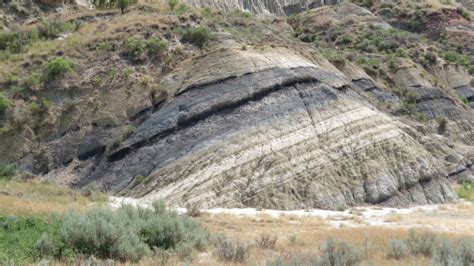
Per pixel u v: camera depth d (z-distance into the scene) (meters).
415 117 46.66
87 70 33.62
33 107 31.20
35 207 16.94
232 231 17.83
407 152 32.41
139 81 32.56
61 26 38.78
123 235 11.69
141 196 26.72
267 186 26.88
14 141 29.94
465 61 64.50
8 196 20.19
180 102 31.16
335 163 29.42
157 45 34.94
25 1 41.56
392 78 52.94
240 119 29.84
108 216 12.77
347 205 27.83
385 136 32.59
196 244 13.34
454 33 71.44
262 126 29.61
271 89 31.75
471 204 30.25
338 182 28.61
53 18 40.34
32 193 23.12
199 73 32.81
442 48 67.94
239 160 27.64
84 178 28.66
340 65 45.62
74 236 11.34
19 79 32.91
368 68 51.47
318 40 63.31
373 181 29.52
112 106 31.53
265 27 42.00
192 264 11.23
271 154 28.28
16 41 36.50
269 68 32.94
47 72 32.78
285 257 10.88
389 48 61.69
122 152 29.28
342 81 35.88
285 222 20.86
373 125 33.06
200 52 34.94
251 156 27.94
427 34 72.44
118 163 28.89
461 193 34.59
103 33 36.62
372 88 46.00
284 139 29.39
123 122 30.88
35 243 11.09
